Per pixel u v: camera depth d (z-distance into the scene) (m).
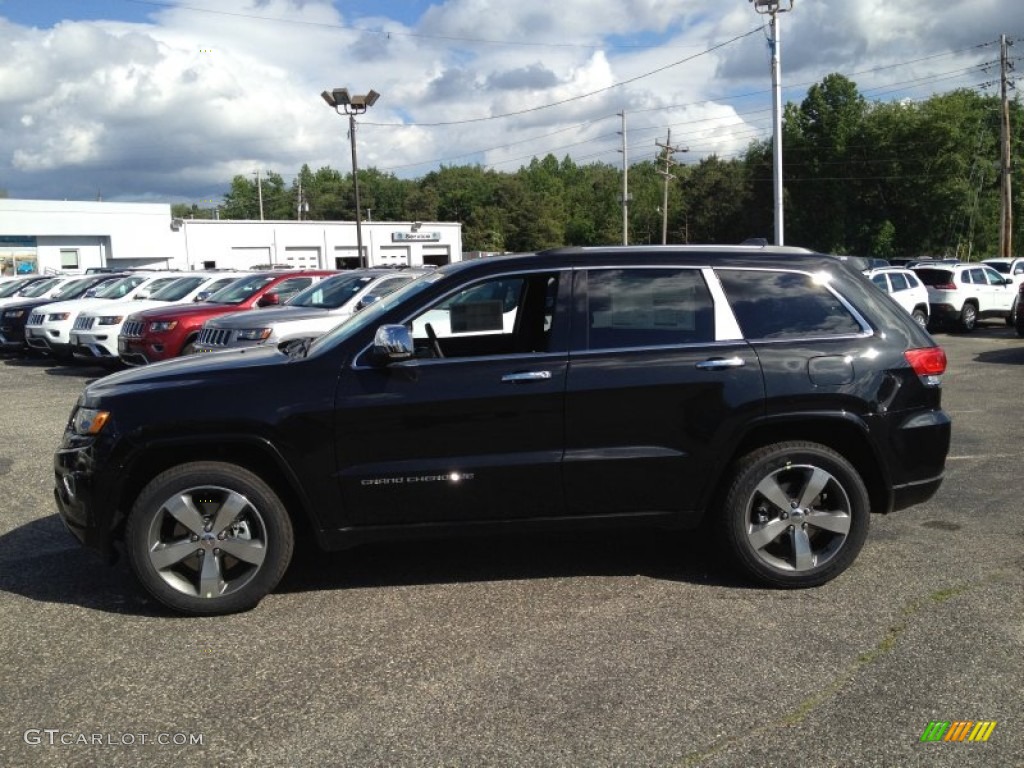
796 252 4.75
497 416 4.31
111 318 14.09
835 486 4.50
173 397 4.22
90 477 4.21
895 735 3.11
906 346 4.62
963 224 65.62
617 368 4.38
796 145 69.19
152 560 4.21
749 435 4.54
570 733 3.15
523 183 108.62
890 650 3.78
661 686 3.49
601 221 119.94
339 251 56.69
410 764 2.97
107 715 3.34
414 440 4.29
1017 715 3.24
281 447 4.21
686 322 4.50
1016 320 18.88
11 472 7.46
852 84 67.31
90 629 4.16
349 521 4.33
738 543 4.49
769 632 3.99
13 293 21.22
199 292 15.53
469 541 5.41
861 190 67.81
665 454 4.40
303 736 3.16
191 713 3.34
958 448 7.83
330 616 4.27
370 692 3.48
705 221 86.06
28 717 3.33
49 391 12.49
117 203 50.28
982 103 66.50
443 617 4.23
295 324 10.45
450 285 4.54
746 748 3.04
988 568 4.78
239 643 3.98
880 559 4.95
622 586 4.61
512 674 3.62
